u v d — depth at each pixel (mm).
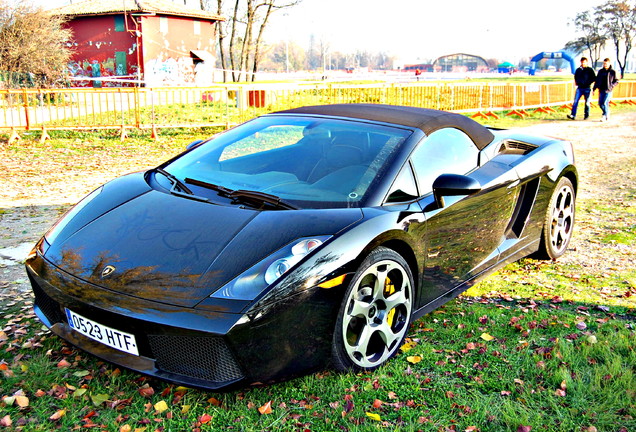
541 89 19656
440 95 17391
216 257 2488
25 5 18359
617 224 5734
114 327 2434
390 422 2404
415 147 3270
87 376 2713
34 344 3000
